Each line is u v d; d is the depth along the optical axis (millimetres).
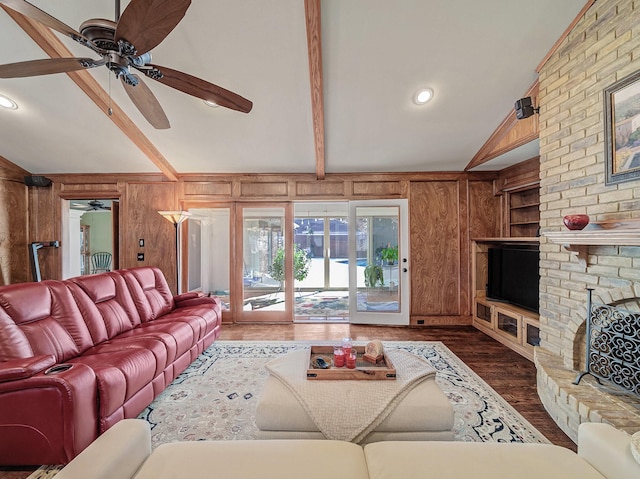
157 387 2242
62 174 4430
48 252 4441
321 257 7621
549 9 2092
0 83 2748
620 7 1855
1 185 4102
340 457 1109
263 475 1013
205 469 1039
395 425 1597
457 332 4004
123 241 4441
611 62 1920
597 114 2025
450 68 2553
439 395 1695
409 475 1008
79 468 946
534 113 2674
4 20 2174
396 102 2947
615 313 1872
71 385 1513
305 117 3207
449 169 4332
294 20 2164
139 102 2010
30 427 1506
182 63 2504
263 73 2619
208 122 3291
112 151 3904
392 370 1819
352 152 3869
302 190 4457
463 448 1152
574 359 2150
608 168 1922
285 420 1620
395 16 2119
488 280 4129
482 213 4355
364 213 4457
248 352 3277
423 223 4395
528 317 3102
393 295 4441
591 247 2062
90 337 2324
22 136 3568
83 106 3074
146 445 1165
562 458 1099
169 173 4238
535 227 3971
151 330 2605
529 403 2254
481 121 3250
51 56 2408
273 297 4508
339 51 2383
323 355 2248
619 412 1648
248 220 4527
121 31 1364
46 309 2148
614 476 1000
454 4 2049
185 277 4684
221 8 2076
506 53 2420
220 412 2141
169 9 1256
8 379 1498
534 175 3664
